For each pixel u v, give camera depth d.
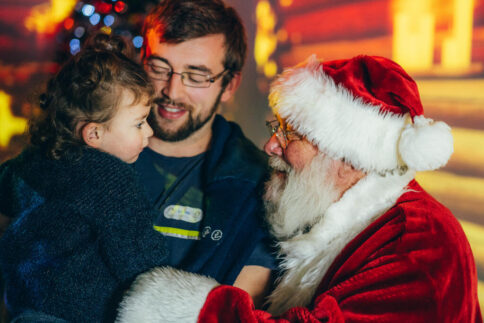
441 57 1.97
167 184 1.33
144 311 0.99
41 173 1.10
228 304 0.99
